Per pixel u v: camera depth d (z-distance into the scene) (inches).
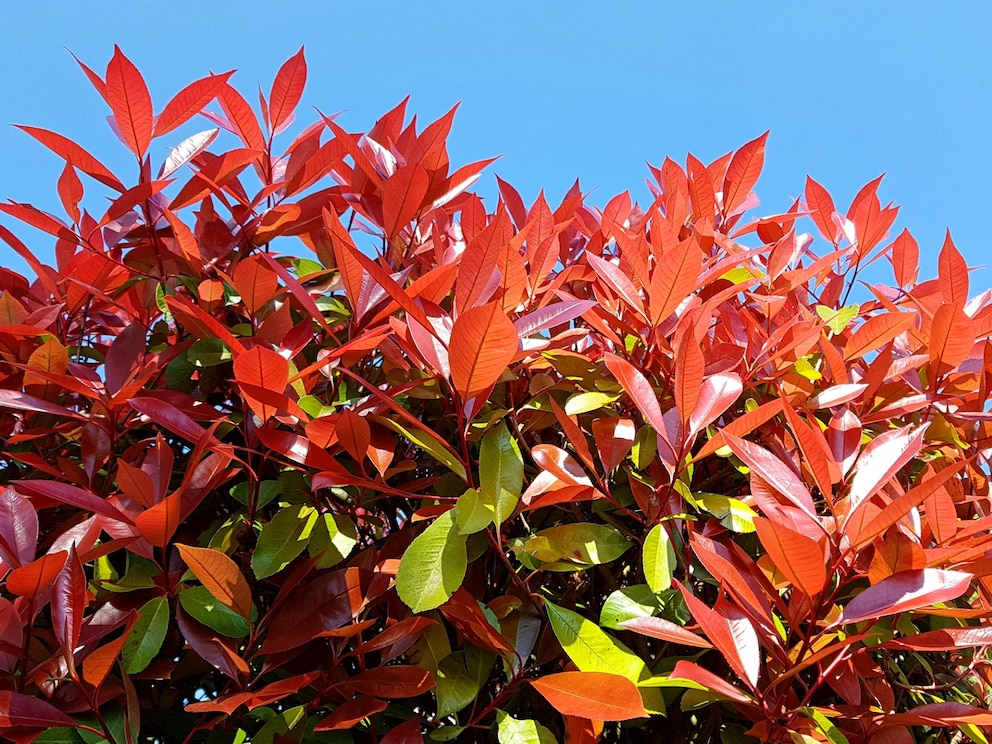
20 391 70.9
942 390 82.5
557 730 67.0
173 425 61.2
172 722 64.1
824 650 48.5
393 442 64.6
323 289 82.3
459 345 53.6
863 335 75.4
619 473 71.6
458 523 56.1
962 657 75.9
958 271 75.5
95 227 78.7
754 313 89.7
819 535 54.5
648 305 75.2
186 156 83.0
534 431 76.9
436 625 61.4
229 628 58.7
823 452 56.0
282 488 67.2
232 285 77.2
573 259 97.1
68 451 77.9
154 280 83.4
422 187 77.9
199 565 55.1
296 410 59.7
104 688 56.4
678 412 61.5
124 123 76.7
